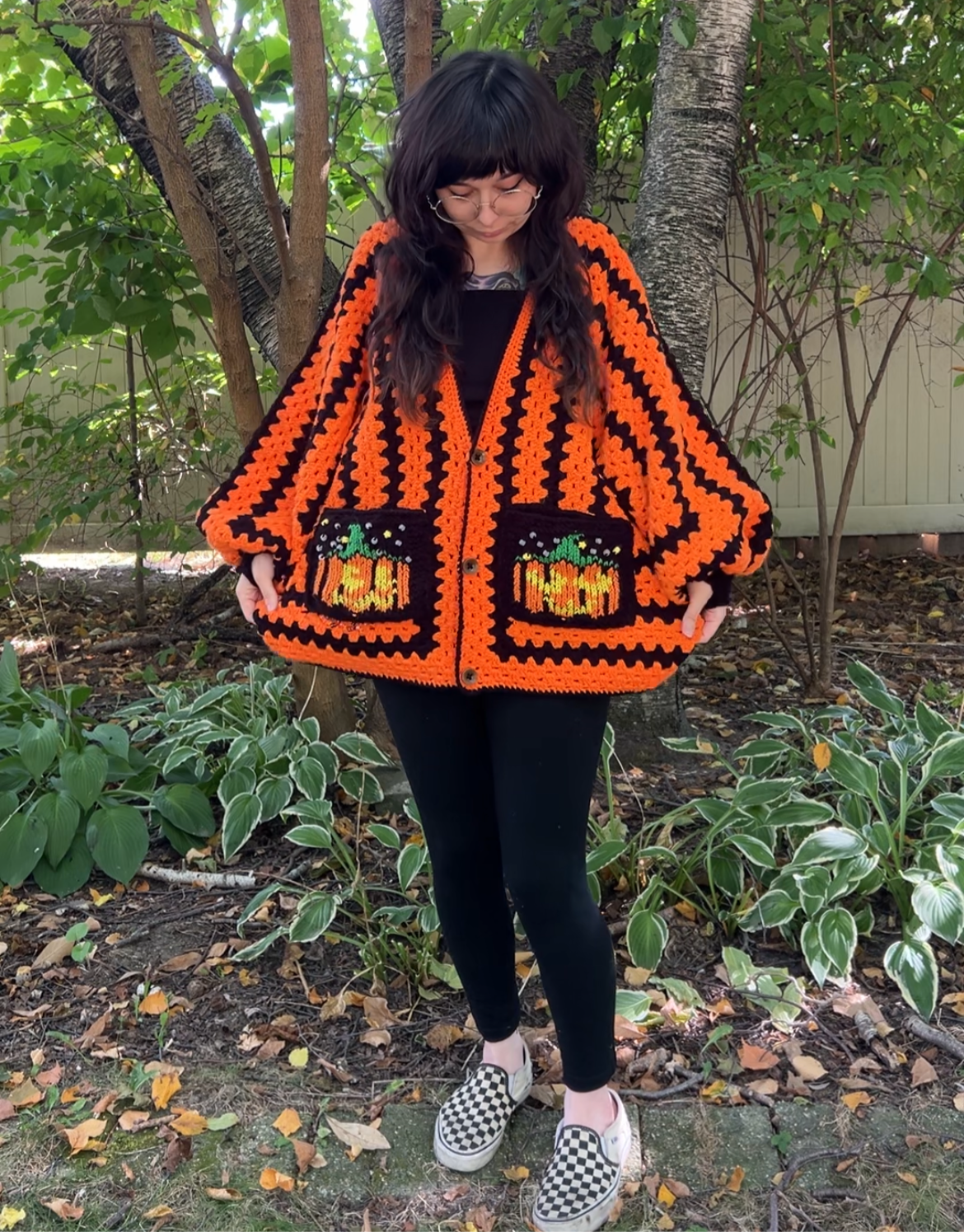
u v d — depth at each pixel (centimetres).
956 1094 176
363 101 330
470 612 142
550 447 141
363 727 309
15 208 387
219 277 275
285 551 154
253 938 227
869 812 235
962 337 400
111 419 443
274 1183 160
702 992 204
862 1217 153
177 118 287
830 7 303
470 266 145
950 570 537
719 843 236
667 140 270
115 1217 155
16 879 242
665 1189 157
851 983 204
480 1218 154
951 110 346
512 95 132
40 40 247
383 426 144
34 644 441
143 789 276
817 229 275
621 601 143
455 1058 188
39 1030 197
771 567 541
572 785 145
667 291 269
